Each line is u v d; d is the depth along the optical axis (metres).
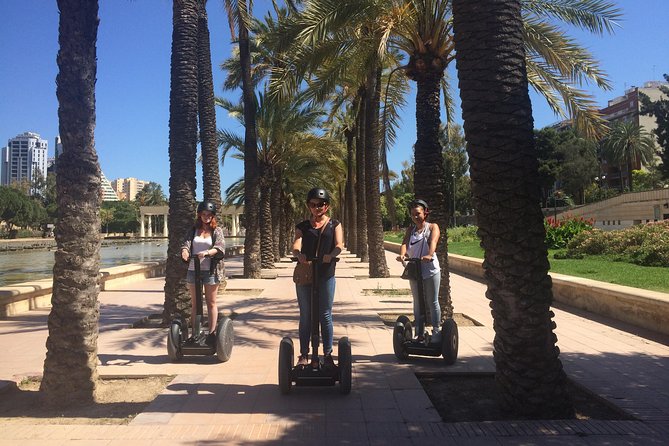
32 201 97.00
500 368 4.58
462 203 69.88
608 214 47.81
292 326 8.82
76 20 4.89
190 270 6.50
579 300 10.27
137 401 5.02
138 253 50.12
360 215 25.78
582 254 19.97
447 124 14.24
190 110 8.93
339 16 9.27
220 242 6.53
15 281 24.00
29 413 4.68
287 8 15.19
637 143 63.41
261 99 21.62
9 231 95.25
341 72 11.87
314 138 23.47
